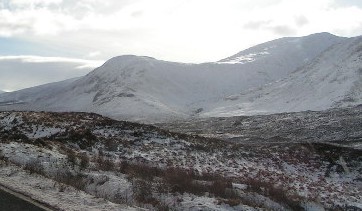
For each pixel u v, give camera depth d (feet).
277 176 100.99
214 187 58.70
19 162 52.47
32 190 36.32
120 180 52.54
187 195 50.70
